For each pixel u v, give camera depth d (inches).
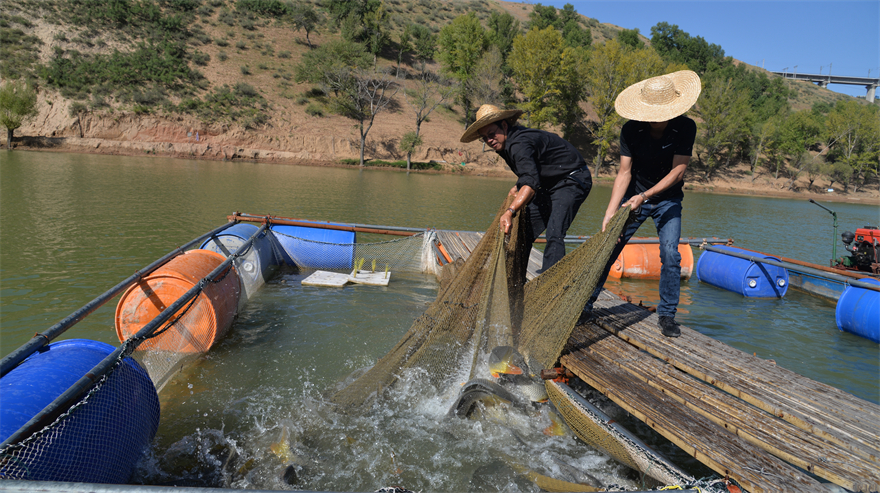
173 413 180.1
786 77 6943.9
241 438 165.2
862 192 2714.1
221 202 773.9
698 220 1021.2
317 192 1015.6
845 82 6879.9
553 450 166.4
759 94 4033.0
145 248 438.0
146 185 933.8
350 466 151.9
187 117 2022.6
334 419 176.9
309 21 2876.5
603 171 2573.8
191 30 2628.0
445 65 2778.1
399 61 2913.4
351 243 418.6
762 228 948.0
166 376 210.2
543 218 194.9
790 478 112.3
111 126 1905.8
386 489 117.3
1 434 113.7
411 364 186.4
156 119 1962.4
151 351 224.7
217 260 275.0
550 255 186.7
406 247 428.5
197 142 1983.3
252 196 874.8
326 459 154.6
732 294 415.8
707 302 385.4
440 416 177.2
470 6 4616.1
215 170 1413.6
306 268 420.5
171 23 2511.1
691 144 166.9
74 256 397.7
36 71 1975.9
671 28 4335.6
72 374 139.6
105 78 2041.1
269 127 2160.4
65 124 1860.2
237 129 2071.9
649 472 131.6
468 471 152.2
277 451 157.1
